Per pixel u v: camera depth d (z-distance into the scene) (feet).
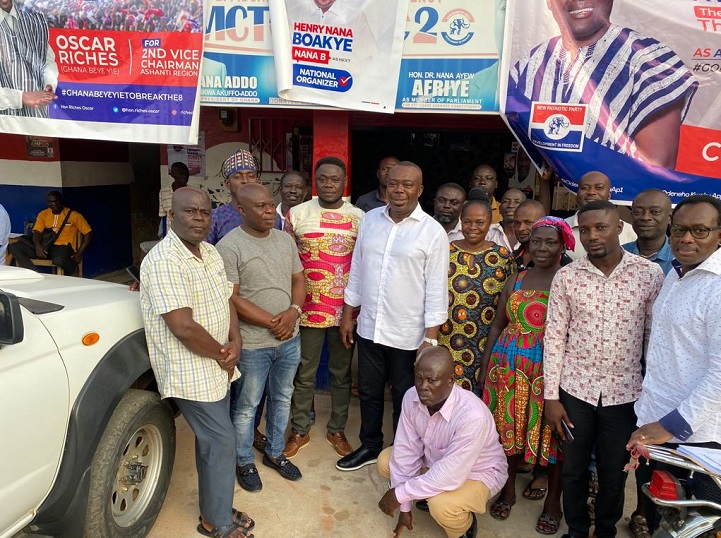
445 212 12.16
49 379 6.76
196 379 8.14
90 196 26.84
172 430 9.35
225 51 13.88
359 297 11.01
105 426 7.65
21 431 6.34
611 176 13.33
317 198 11.44
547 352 8.63
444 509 8.52
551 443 9.23
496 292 10.26
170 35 13.82
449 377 8.45
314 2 13.28
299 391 11.65
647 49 12.75
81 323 7.47
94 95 14.26
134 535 8.61
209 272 8.39
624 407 8.23
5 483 6.18
